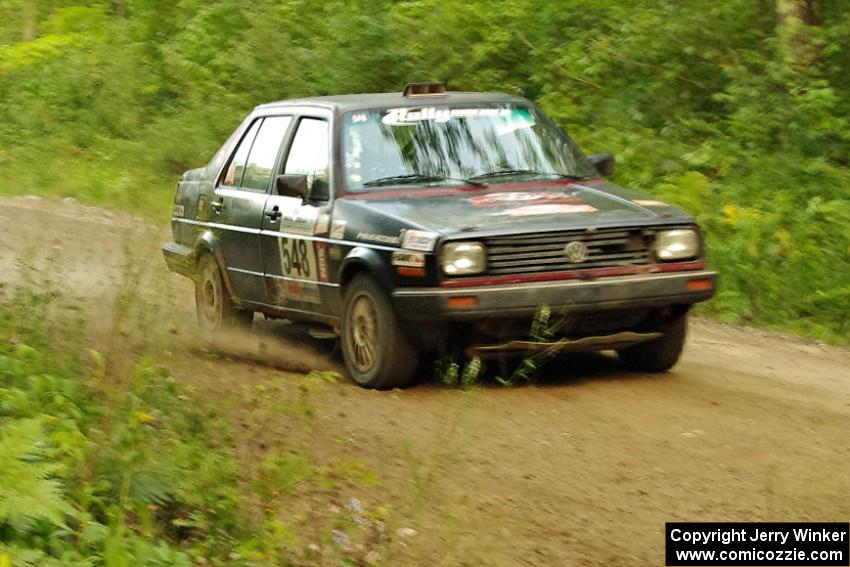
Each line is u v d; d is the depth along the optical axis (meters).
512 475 6.23
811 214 13.08
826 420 7.39
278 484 5.47
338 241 8.15
